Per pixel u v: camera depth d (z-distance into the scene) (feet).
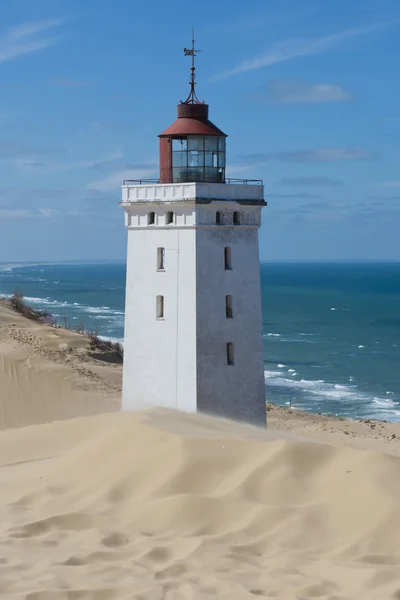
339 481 57.16
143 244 119.44
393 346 415.64
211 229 115.55
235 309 118.52
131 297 120.78
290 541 52.70
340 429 168.76
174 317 116.67
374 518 52.95
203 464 61.26
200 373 115.24
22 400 161.07
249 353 120.06
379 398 269.03
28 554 50.90
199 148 118.11
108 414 87.15
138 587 45.62
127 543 53.42
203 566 49.21
